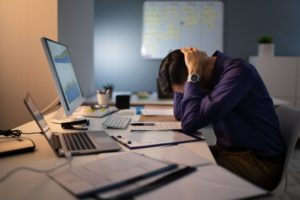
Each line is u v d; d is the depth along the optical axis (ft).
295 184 7.81
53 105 6.57
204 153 3.52
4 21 6.94
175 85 4.88
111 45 12.15
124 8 12.00
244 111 4.48
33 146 3.52
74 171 2.77
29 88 7.06
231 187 2.45
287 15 12.23
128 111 6.68
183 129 4.47
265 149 4.41
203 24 12.05
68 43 7.63
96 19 12.01
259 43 11.58
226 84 4.26
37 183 2.56
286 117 4.82
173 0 11.96
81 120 5.22
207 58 4.87
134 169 2.72
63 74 4.90
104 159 3.06
